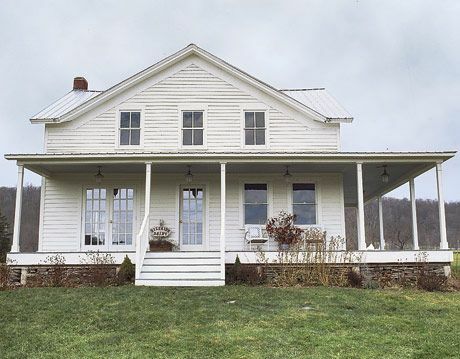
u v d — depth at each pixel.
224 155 14.14
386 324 8.66
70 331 8.19
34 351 7.11
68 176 16.34
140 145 16.41
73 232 16.05
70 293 11.48
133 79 16.56
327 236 15.90
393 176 17.39
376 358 6.78
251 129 16.50
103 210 16.22
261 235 15.32
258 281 13.12
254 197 16.25
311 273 13.23
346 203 23.86
